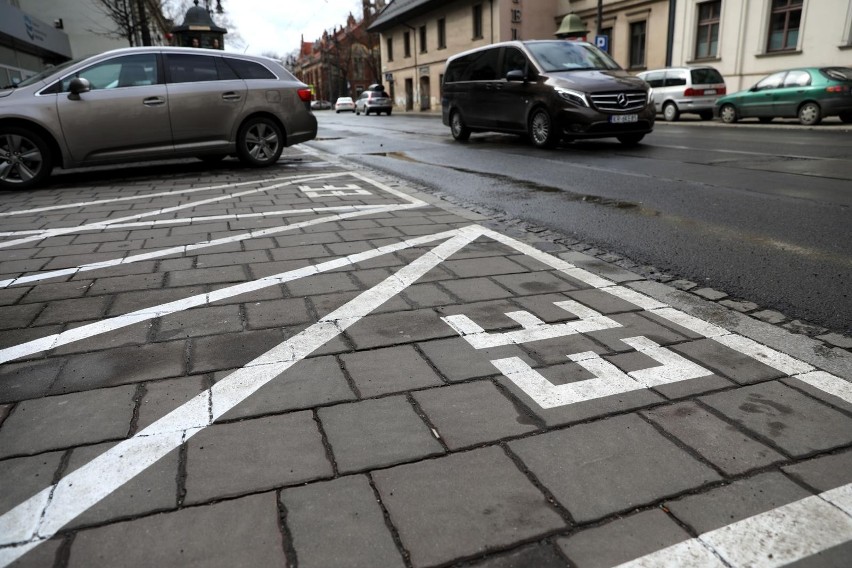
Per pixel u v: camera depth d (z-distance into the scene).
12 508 1.66
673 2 25.22
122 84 8.02
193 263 3.92
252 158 9.08
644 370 2.45
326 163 10.06
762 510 1.65
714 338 2.78
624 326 2.90
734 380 2.37
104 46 30.05
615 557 1.49
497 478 1.78
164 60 8.32
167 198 6.54
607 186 7.38
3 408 2.17
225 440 1.96
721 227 5.11
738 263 4.06
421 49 43.88
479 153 11.69
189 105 8.35
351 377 2.38
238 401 2.20
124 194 6.88
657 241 4.68
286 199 6.38
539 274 3.72
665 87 20.80
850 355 2.61
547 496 1.71
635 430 2.02
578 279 3.63
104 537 1.55
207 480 1.77
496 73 13.09
